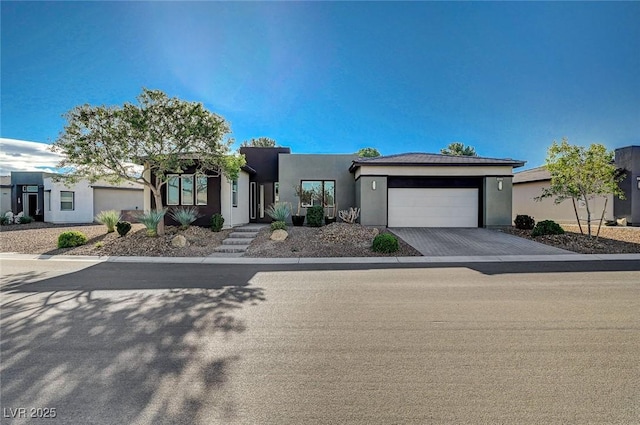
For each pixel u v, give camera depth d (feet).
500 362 11.91
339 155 64.13
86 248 41.70
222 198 53.31
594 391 10.01
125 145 40.63
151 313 17.43
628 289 22.18
